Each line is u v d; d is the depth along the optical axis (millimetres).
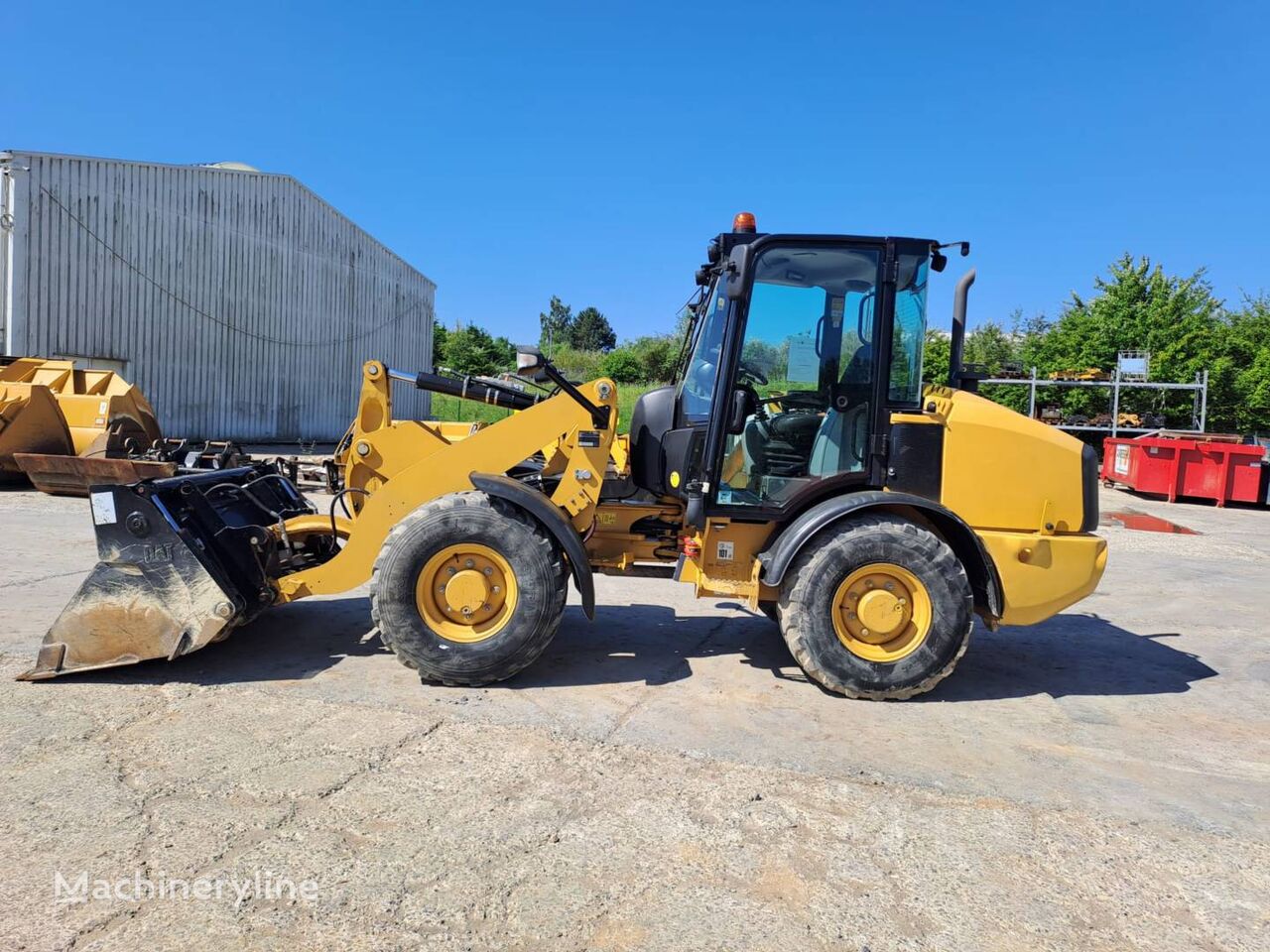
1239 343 26125
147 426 11906
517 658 4262
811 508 4527
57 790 3088
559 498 4629
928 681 4316
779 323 4543
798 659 4352
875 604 4281
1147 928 2496
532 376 4645
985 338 32812
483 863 2699
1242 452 15156
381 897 2492
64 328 17984
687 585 7363
